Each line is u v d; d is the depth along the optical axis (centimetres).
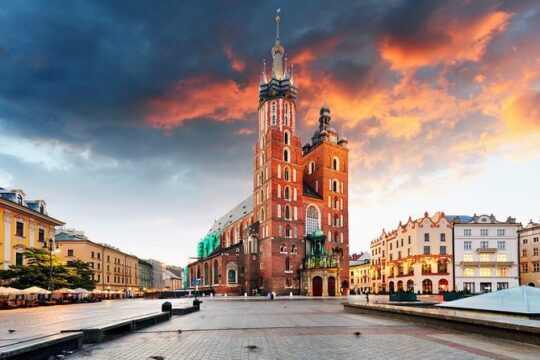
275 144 10431
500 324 1659
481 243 9894
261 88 11394
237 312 3512
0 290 4403
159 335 1870
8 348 1120
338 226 11131
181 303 5384
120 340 1714
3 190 6388
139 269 15812
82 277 6994
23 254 5791
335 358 1274
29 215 6506
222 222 16112
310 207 10819
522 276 9694
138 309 3912
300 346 1511
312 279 9631
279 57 11394
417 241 10175
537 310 2047
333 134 11662
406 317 2444
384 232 12406
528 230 9588
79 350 1457
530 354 1313
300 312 3459
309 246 10469
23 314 3256
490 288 9669
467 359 1241
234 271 10956
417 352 1362
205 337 1788
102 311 3591
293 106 11025
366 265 14162
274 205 10100
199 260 13650
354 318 2736
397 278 11075
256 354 1356
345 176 11525
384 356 1299
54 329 1992
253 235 10600
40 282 5509
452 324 1986
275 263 9844
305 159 12138
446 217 10612
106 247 11650
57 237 10381
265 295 9912
